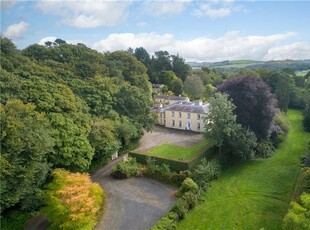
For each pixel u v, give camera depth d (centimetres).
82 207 2584
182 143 4928
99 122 4069
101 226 2731
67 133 3378
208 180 3519
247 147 3922
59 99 3697
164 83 10344
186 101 7131
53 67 6078
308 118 5656
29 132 2781
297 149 4628
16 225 2758
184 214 2794
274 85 7675
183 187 3288
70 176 2866
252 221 2669
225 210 2898
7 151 2602
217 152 4369
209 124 4081
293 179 3512
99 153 4147
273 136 4841
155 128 6341
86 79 5878
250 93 4247
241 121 4288
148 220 2809
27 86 3741
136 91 5178
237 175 3769
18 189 2655
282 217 2703
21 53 7106
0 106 2794
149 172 3881
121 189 3534
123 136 4475
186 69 11419
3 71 3825
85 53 7281
